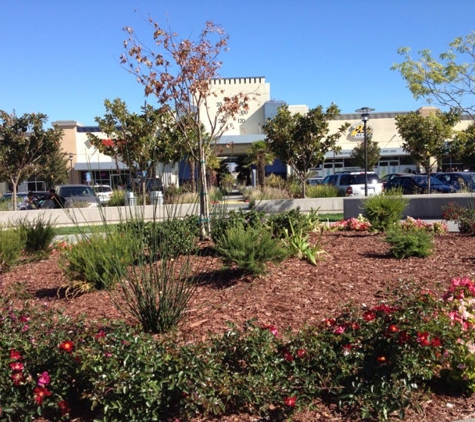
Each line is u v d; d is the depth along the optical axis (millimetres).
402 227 11656
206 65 10273
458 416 3713
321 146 21594
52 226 12734
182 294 5469
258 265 7086
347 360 3924
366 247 9734
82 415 3811
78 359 3781
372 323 4051
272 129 21703
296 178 28531
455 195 17156
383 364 3887
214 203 10609
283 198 22500
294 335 4328
